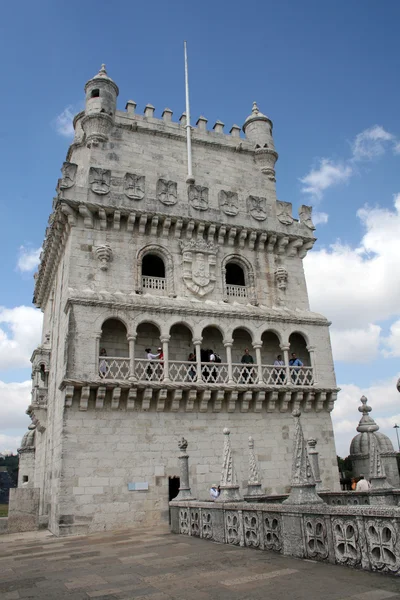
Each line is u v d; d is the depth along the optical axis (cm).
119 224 2750
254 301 2970
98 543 1750
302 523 1137
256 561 1131
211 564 1140
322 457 2812
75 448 2278
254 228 3061
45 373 3294
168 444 2470
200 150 3266
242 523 1399
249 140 3503
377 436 3083
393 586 819
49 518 2533
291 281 3136
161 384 2469
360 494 1969
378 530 932
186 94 3403
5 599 917
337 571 962
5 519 2427
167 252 2848
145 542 1653
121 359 2514
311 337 2983
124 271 2700
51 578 1103
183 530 1792
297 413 1283
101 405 2366
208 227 2956
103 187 2750
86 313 2447
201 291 2834
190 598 847
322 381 2919
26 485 4056
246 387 2662
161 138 3177
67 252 2744
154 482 2381
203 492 2477
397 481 2973
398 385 1129
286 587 871
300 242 3184
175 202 2909
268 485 2631
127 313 2538
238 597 832
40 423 3092
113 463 2330
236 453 2609
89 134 3008
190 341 2848
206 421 2600
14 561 1430
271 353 3034
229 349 2728
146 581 1004
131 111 3161
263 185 3366
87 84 3148
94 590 950
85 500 2227
